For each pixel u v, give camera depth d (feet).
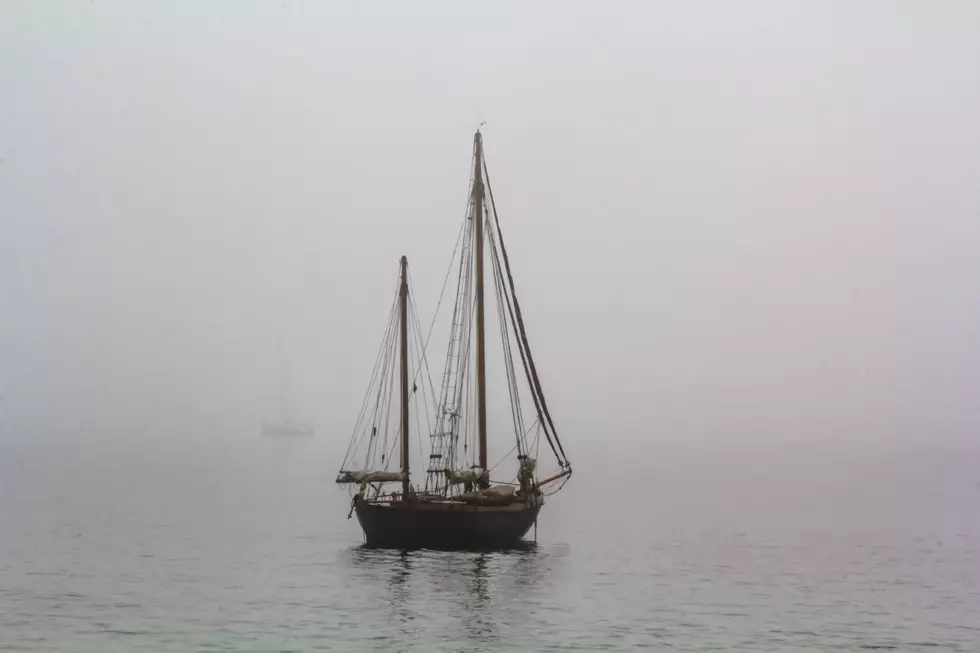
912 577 203.82
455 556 219.82
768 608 171.32
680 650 142.82
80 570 206.18
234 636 148.66
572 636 150.20
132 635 148.77
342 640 146.92
